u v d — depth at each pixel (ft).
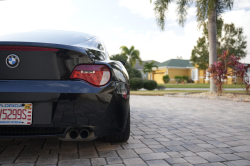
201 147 7.13
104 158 5.93
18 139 7.61
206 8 26.55
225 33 68.74
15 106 5.03
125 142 7.57
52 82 5.13
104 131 5.58
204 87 59.77
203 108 17.08
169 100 23.54
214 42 27.81
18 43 5.02
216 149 6.93
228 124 11.01
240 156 6.30
